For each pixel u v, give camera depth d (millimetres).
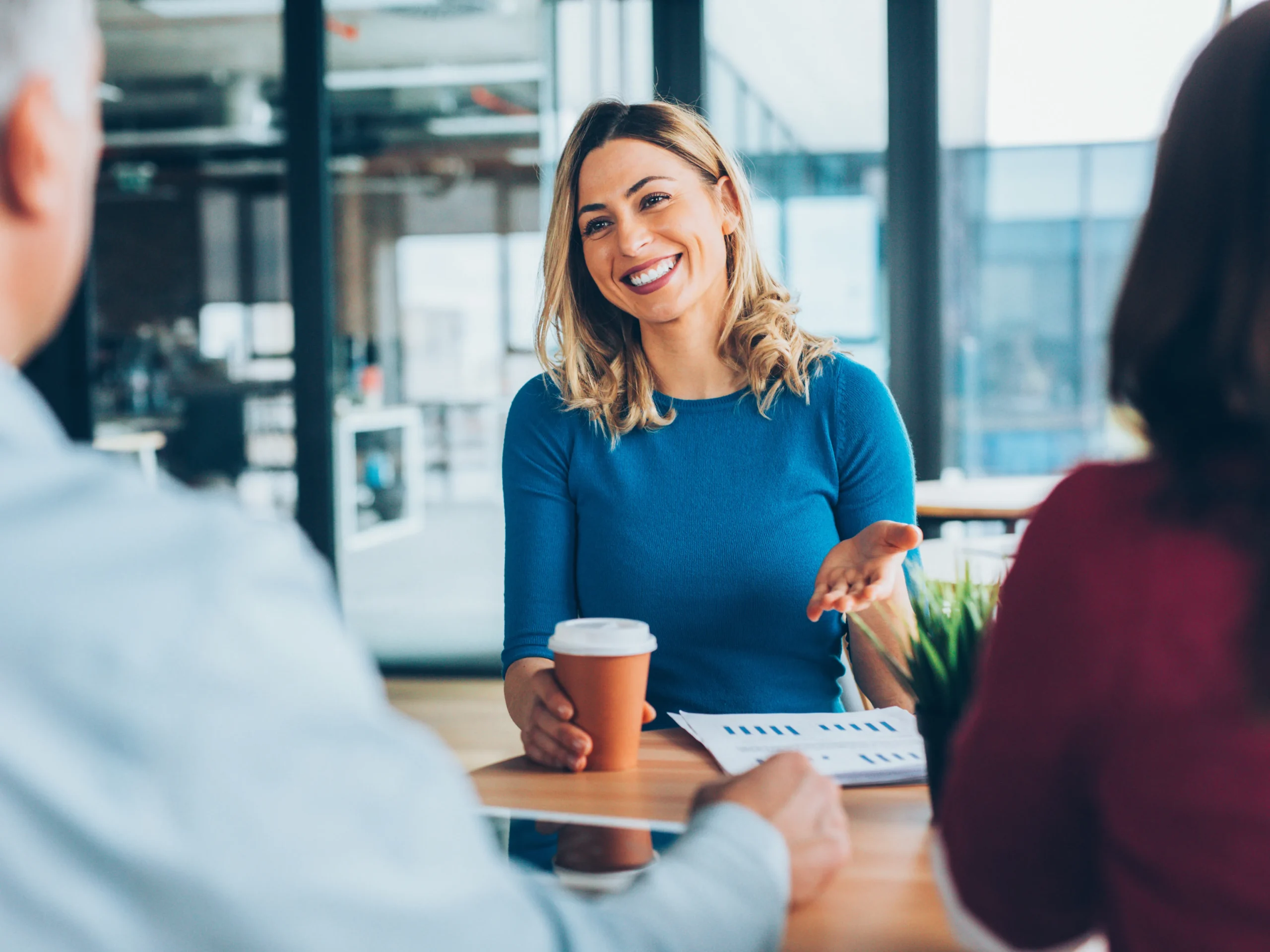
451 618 4551
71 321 4305
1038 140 3664
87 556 316
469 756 3107
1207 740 493
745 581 1284
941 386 3717
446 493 6066
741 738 1034
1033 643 545
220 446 5539
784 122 3787
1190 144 538
